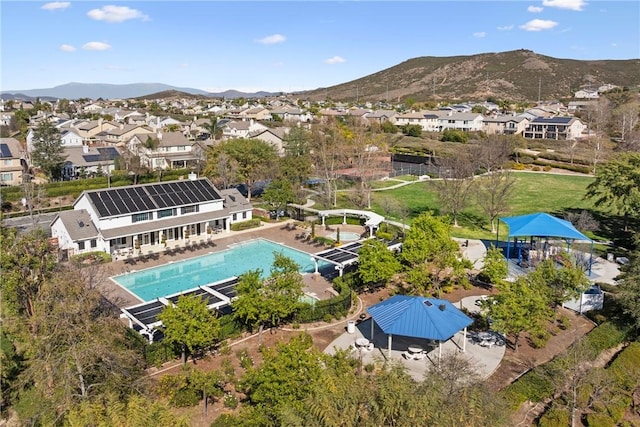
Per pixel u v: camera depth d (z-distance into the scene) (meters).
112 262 52.94
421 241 40.75
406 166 118.12
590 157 116.69
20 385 27.02
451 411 18.45
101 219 54.03
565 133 151.12
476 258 52.56
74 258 48.12
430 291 42.97
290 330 36.72
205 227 63.19
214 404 27.36
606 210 72.62
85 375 24.91
